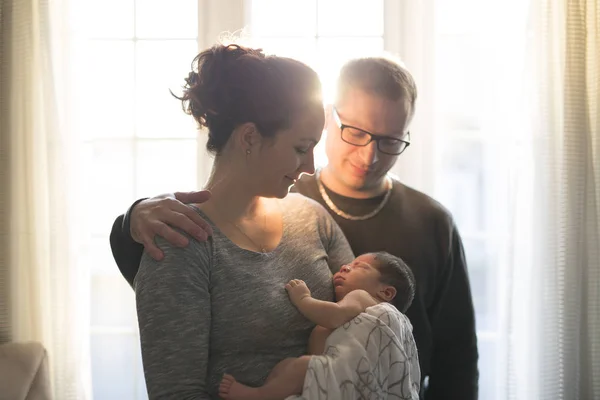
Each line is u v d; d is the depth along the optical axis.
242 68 1.39
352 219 1.83
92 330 2.46
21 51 2.35
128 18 2.46
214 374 1.36
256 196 1.47
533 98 2.29
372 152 1.70
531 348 2.31
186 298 1.30
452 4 2.42
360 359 1.43
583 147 2.26
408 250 1.82
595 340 2.30
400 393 1.47
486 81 2.41
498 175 2.40
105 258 2.46
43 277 2.41
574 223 2.27
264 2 2.47
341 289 1.60
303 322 1.47
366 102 1.68
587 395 2.33
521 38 2.35
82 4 2.39
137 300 1.33
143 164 2.48
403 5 2.46
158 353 1.28
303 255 1.54
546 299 2.29
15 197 2.37
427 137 2.46
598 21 2.25
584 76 2.25
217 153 1.47
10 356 2.20
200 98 1.42
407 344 1.54
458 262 1.91
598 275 2.30
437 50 2.44
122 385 2.46
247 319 1.37
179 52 2.47
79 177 2.38
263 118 1.38
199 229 1.36
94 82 2.46
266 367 1.40
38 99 2.38
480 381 2.46
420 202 1.87
